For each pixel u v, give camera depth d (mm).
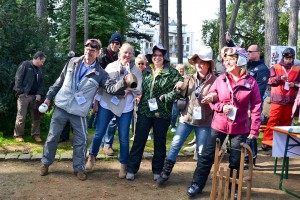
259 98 4164
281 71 6402
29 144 6508
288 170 5777
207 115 4551
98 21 22891
